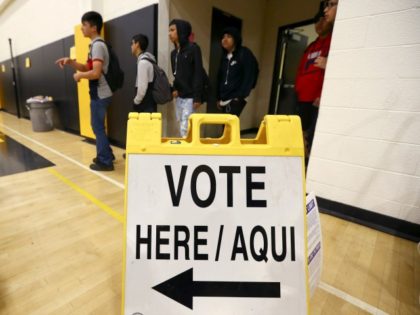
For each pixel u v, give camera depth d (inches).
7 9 217.6
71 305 36.0
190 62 84.2
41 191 74.9
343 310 37.0
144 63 85.3
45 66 177.0
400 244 53.9
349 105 60.0
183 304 24.0
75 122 155.8
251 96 169.8
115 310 35.5
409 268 46.6
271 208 25.3
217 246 24.7
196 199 25.0
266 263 24.7
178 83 87.4
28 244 49.6
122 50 114.8
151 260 24.2
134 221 24.4
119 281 40.9
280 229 25.1
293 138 26.2
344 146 62.3
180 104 90.2
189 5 109.7
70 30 141.8
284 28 151.7
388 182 57.9
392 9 51.6
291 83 155.4
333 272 44.7
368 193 60.7
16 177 85.8
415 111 52.7
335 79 60.8
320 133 65.2
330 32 74.2
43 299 36.9
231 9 133.0
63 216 60.9
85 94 135.6
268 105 168.2
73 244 50.1
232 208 25.2
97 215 61.9
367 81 56.9
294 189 25.7
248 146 25.8
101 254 47.3
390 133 56.1
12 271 42.1
